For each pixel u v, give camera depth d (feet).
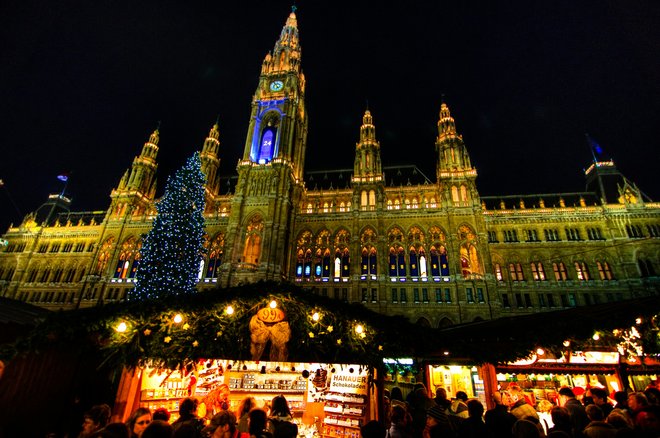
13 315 49.62
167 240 141.18
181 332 36.32
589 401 45.09
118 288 219.00
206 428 30.94
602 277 181.16
